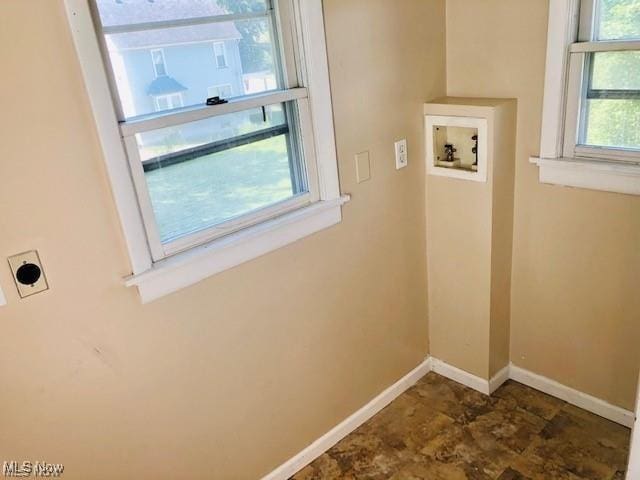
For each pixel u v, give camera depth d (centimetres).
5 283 125
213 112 156
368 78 196
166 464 167
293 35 175
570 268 212
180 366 162
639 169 181
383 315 229
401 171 220
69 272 134
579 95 193
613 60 183
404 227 228
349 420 225
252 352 181
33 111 122
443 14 216
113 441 153
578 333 218
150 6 140
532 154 209
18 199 123
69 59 125
